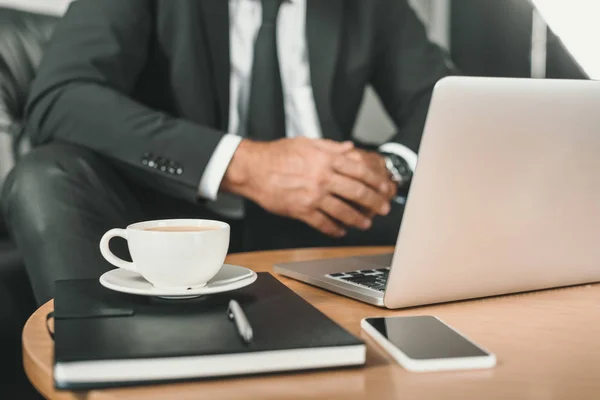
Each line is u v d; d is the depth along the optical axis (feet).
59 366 1.62
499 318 2.40
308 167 4.01
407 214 2.30
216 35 5.29
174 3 5.16
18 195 3.51
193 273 2.16
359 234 5.29
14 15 5.98
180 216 4.96
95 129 4.31
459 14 7.50
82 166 3.70
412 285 2.42
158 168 4.17
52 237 3.35
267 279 2.51
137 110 4.34
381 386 1.72
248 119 5.57
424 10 7.63
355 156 4.02
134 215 3.80
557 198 2.54
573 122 2.45
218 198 5.21
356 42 5.79
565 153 2.48
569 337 2.18
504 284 2.62
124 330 1.85
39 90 4.59
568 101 2.43
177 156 4.17
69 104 4.44
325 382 1.74
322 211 4.17
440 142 2.23
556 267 2.71
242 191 4.26
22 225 3.44
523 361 1.94
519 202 2.46
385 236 5.31
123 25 4.90
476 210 2.39
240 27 5.58
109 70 4.76
